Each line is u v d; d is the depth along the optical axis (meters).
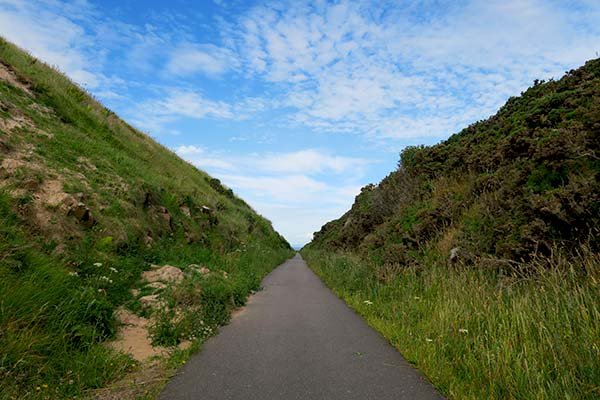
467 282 6.98
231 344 5.63
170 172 19.06
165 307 6.85
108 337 5.38
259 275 14.53
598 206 5.91
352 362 4.75
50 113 12.73
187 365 4.66
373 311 7.61
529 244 6.59
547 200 6.58
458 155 13.78
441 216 10.95
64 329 4.47
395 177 18.39
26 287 4.65
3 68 12.94
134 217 10.29
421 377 4.23
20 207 6.98
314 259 24.89
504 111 14.27
